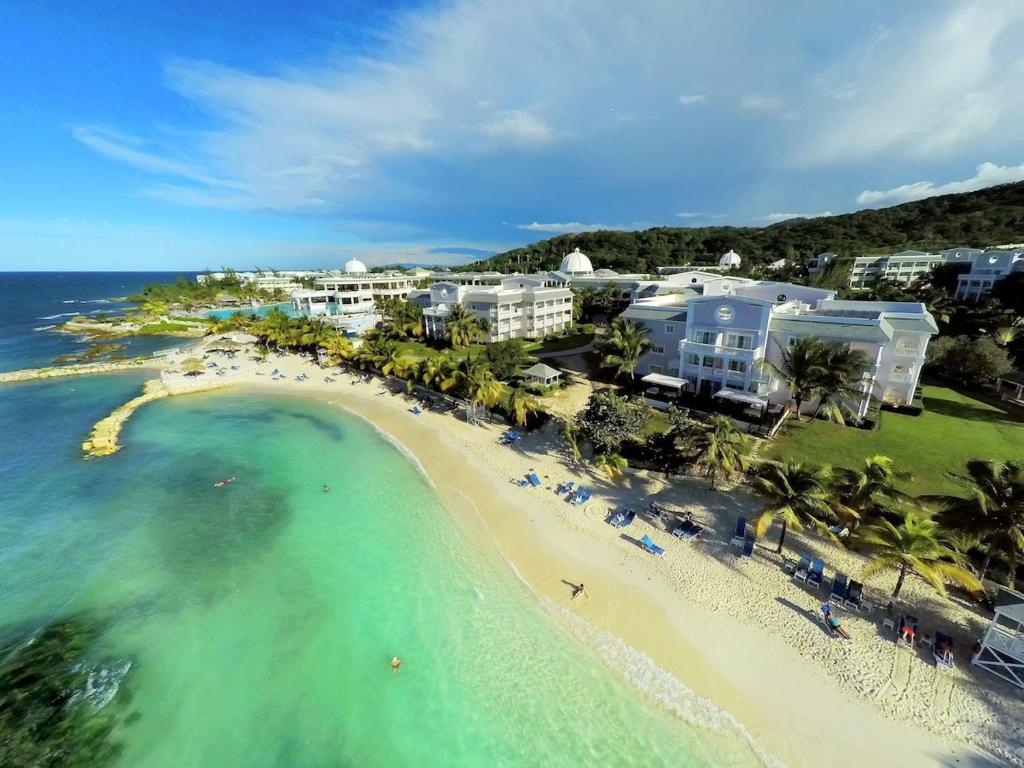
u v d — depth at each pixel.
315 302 112.12
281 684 20.86
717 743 17.58
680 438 32.47
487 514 31.83
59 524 32.59
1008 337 54.03
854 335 37.88
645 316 50.91
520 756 17.64
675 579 24.98
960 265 88.94
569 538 28.78
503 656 21.58
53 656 22.39
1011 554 20.64
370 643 22.69
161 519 33.03
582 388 51.06
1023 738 16.73
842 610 22.34
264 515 33.28
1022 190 155.88
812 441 36.25
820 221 192.38
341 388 62.44
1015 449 34.09
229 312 134.62
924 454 33.66
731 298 42.25
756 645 21.06
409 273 180.25
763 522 24.42
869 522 25.94
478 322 73.19
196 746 18.44
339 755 18.02
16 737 18.72
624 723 18.50
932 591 23.02
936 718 17.62
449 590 25.64
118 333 111.25
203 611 24.95
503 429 45.06
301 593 26.00
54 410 55.84
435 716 19.25
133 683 21.02
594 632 22.41
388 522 31.91
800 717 18.14
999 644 18.84
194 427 49.81
